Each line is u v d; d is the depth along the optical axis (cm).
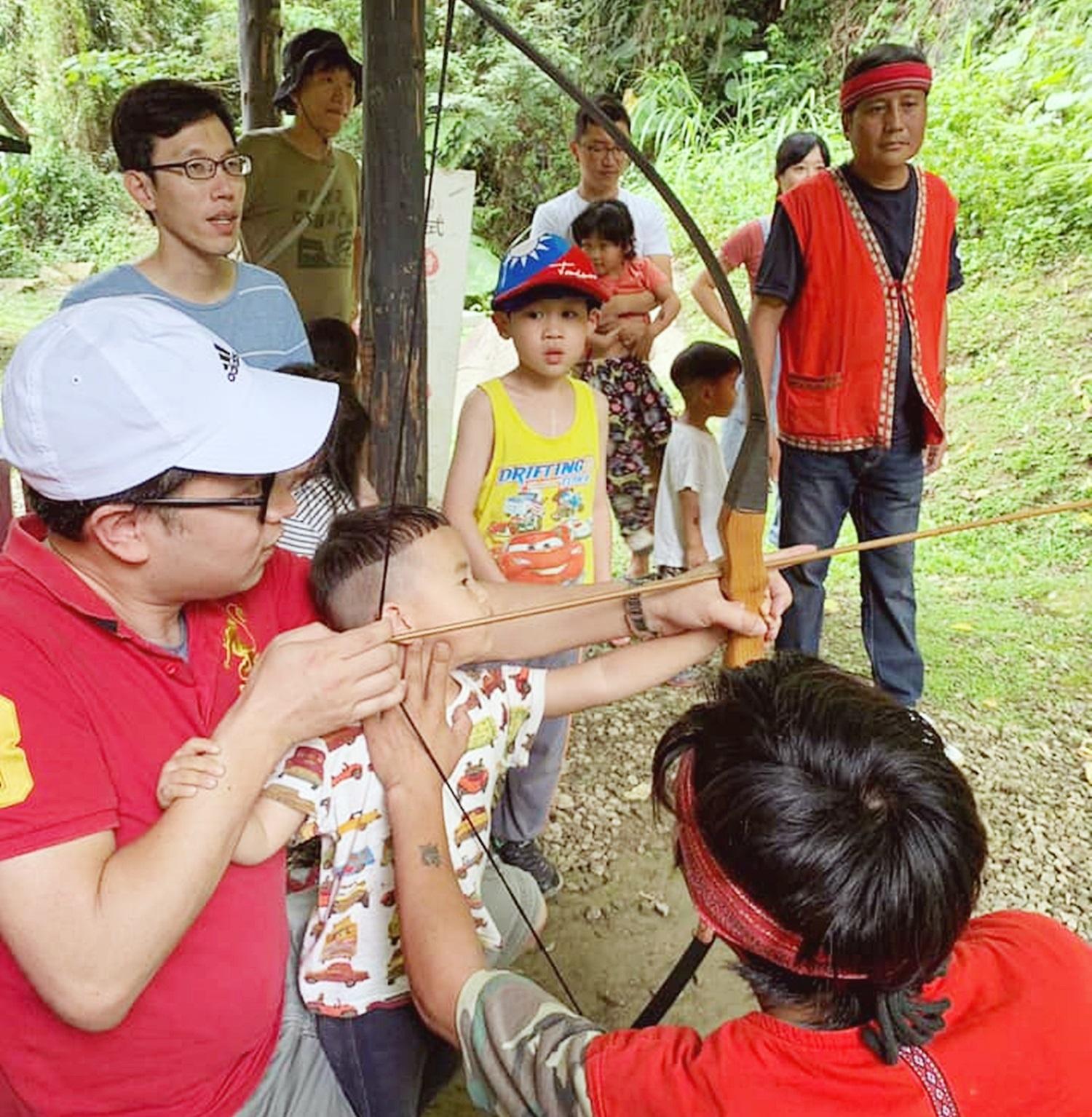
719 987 217
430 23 897
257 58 455
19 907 91
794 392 281
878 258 264
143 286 205
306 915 135
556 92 901
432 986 106
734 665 133
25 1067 102
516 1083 96
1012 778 284
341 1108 125
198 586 105
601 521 241
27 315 777
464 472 218
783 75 903
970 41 774
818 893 77
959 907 79
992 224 619
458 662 132
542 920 154
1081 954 94
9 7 1020
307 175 347
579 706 140
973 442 490
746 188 789
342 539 131
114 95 1015
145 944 93
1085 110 669
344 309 370
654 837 262
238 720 100
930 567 418
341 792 119
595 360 348
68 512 99
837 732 82
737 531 125
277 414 103
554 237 217
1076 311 550
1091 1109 85
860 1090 82
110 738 101
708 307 393
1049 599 391
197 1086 111
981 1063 84
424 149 226
